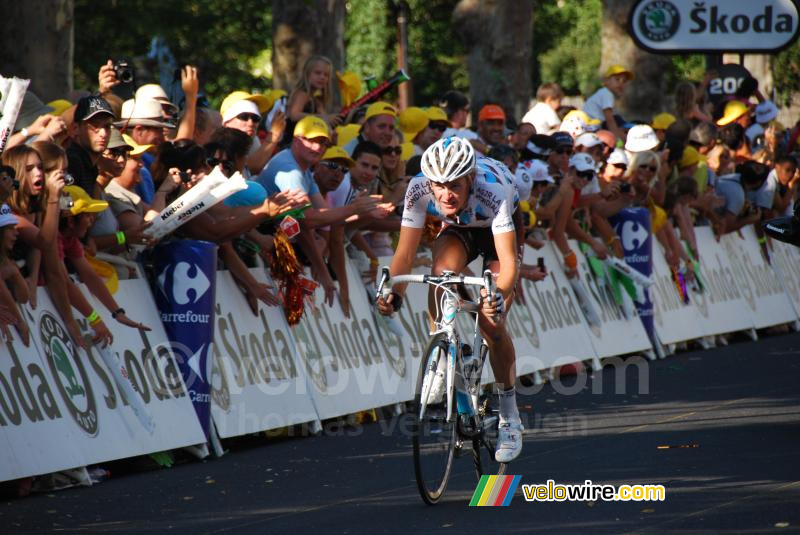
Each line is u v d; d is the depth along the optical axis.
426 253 28.12
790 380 28.47
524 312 30.42
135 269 21.17
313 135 23.64
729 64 49.34
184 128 23.91
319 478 18.62
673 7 48.28
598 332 33.19
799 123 50.56
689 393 26.92
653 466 18.38
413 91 109.25
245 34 71.81
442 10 107.44
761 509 15.21
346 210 23.77
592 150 33.38
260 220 21.75
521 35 52.94
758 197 42.53
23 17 30.25
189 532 15.19
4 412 17.53
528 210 28.34
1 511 16.73
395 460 19.98
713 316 38.88
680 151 37.31
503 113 32.38
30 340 18.41
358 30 104.06
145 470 20.09
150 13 64.19
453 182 16.27
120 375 19.73
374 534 14.70
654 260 36.59
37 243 18.61
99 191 20.41
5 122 18.58
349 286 25.75
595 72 115.06
